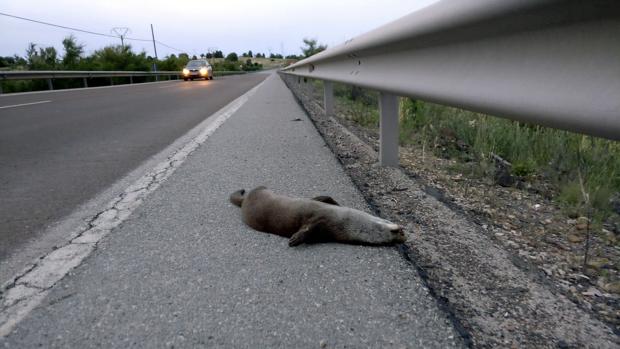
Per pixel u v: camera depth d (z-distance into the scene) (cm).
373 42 325
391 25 289
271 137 528
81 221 259
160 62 4916
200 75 3312
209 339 144
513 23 155
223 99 1280
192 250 215
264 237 234
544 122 148
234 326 151
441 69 227
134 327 151
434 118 621
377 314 156
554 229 268
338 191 309
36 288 179
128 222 254
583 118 126
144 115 870
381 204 289
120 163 421
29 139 581
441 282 184
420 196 307
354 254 211
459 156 458
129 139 567
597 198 303
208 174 360
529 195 339
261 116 753
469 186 351
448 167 403
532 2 136
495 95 172
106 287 179
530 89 150
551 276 202
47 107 1091
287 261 203
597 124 121
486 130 497
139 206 283
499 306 168
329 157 413
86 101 1286
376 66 354
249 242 226
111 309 162
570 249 238
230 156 425
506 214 290
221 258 206
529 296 178
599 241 251
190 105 1092
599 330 157
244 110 868
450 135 552
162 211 273
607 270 211
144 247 219
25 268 197
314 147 462
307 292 173
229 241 227
